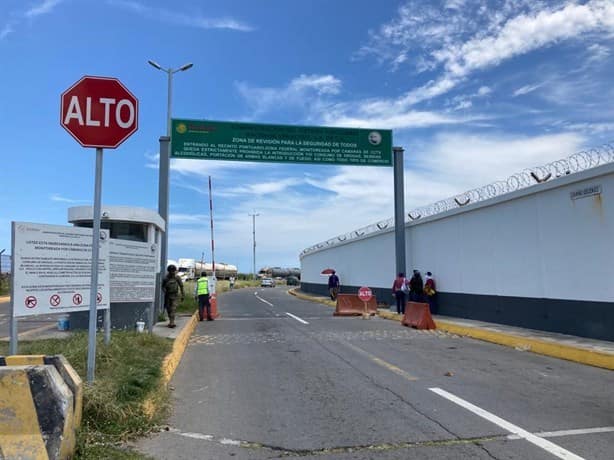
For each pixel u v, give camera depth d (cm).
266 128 2123
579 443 530
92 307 628
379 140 2205
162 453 509
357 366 975
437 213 1966
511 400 710
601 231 1168
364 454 507
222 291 5597
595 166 1174
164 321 1706
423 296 1939
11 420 414
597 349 1017
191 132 2062
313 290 4731
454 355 1102
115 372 680
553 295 1324
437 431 575
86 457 455
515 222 1492
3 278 3925
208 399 728
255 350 1186
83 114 632
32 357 505
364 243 3033
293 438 557
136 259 1163
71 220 1408
